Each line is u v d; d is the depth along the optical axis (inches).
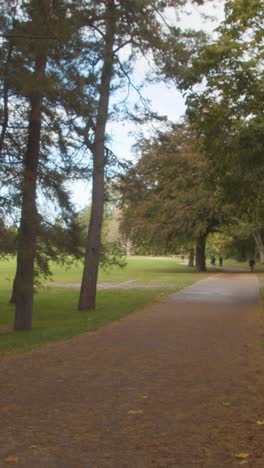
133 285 1213.7
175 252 2134.6
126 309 716.0
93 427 227.6
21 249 518.3
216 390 292.7
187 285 1190.9
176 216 1648.6
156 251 1929.1
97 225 763.4
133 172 751.7
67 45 492.7
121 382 313.7
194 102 704.4
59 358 392.8
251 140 642.2
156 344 448.1
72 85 519.8
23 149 537.6
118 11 642.2
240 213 940.6
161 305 770.8
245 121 660.7
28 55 484.4
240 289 1068.5
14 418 241.9
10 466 183.9
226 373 336.2
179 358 386.9
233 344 443.5
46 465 184.9
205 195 1545.3
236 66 679.1
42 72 494.0
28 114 525.7
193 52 692.1
